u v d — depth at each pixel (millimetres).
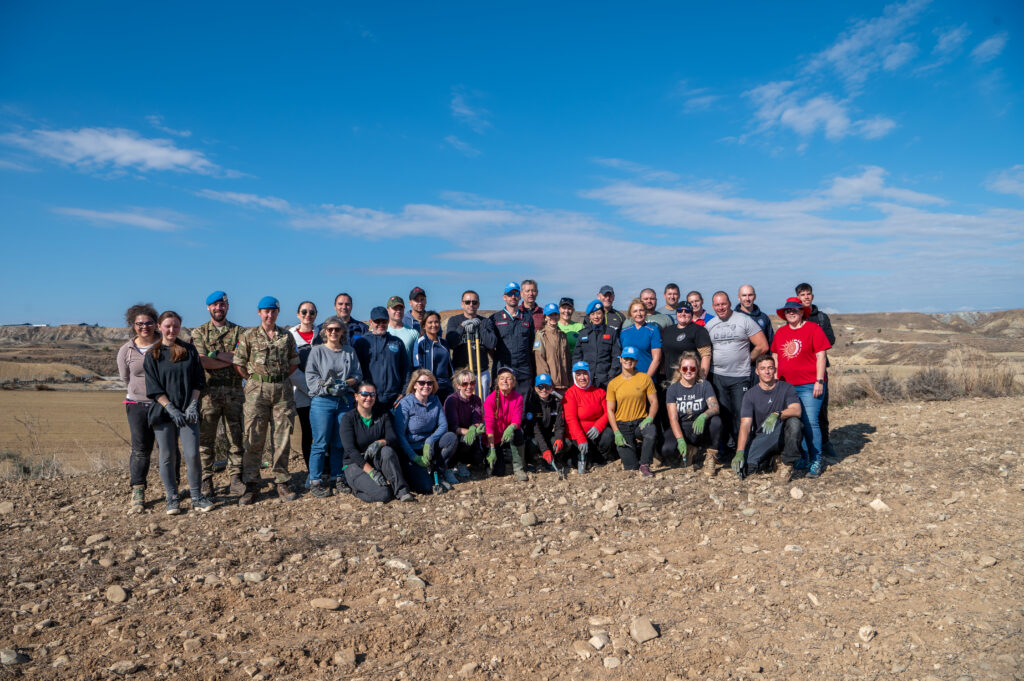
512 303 8859
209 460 7023
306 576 4875
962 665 3449
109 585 4750
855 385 13227
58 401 40781
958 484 6617
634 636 3893
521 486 7551
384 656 3768
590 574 4859
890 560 4824
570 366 8742
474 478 8102
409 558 5246
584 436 8102
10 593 4641
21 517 6688
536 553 5289
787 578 4637
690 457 8109
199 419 6715
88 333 181250
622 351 8250
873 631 3816
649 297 8984
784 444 7184
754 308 8430
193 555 5324
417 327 8578
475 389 8453
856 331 98062
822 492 6688
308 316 7793
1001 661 3447
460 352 8969
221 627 4133
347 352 7367
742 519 6020
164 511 6664
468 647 3834
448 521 6219
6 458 10305
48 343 160375
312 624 4137
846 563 4812
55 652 3848
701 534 5691
